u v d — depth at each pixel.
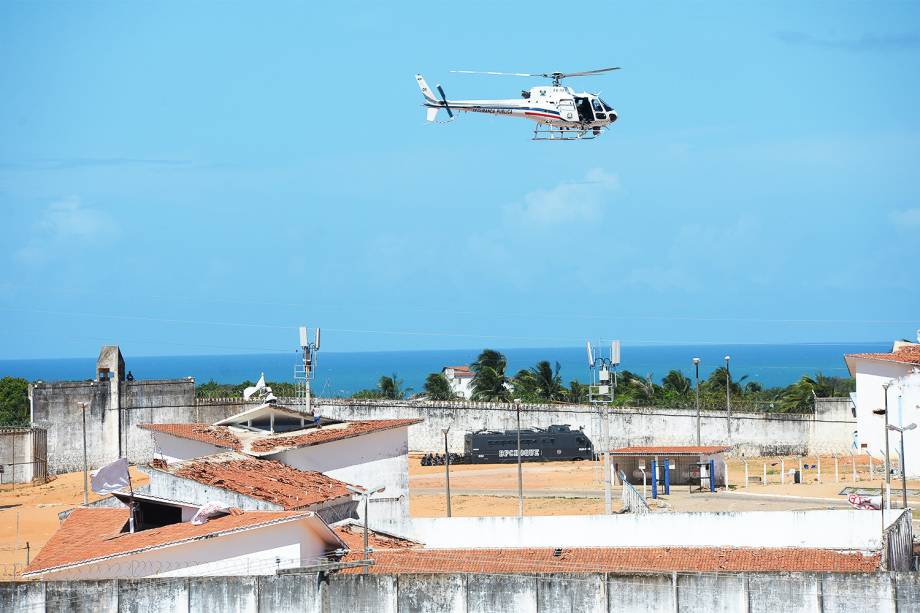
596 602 74.75
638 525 102.50
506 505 159.88
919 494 140.62
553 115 162.12
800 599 73.62
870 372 175.88
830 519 99.94
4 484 183.25
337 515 103.19
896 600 72.75
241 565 82.19
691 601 74.38
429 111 174.38
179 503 93.69
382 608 75.44
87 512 101.75
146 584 75.31
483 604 75.38
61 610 75.12
